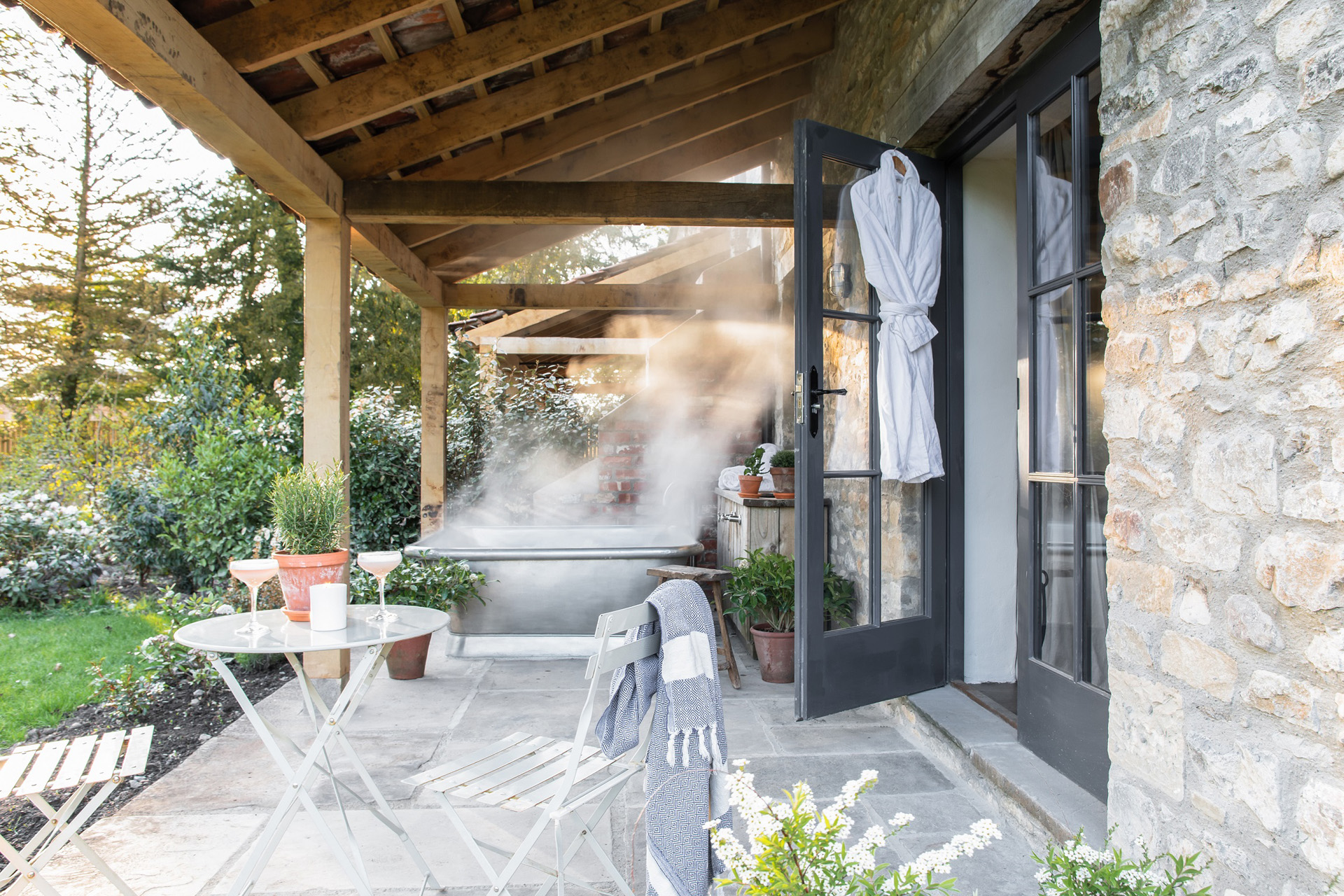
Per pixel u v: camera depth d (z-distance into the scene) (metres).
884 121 3.64
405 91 3.33
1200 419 1.53
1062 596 2.45
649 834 1.78
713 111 4.95
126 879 2.07
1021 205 2.69
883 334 3.06
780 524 4.59
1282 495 1.32
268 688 3.98
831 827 1.12
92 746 1.88
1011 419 3.36
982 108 2.93
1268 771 1.34
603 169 4.89
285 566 2.04
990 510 3.35
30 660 4.46
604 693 3.85
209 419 5.82
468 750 3.07
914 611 3.28
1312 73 1.27
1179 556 1.58
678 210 4.00
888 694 3.10
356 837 2.34
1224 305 1.46
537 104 3.88
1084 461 2.34
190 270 11.64
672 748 1.73
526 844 1.66
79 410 9.52
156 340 11.22
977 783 2.54
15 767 1.76
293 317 11.73
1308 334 1.27
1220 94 1.48
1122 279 1.79
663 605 1.80
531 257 13.58
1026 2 2.30
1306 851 1.26
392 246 4.83
